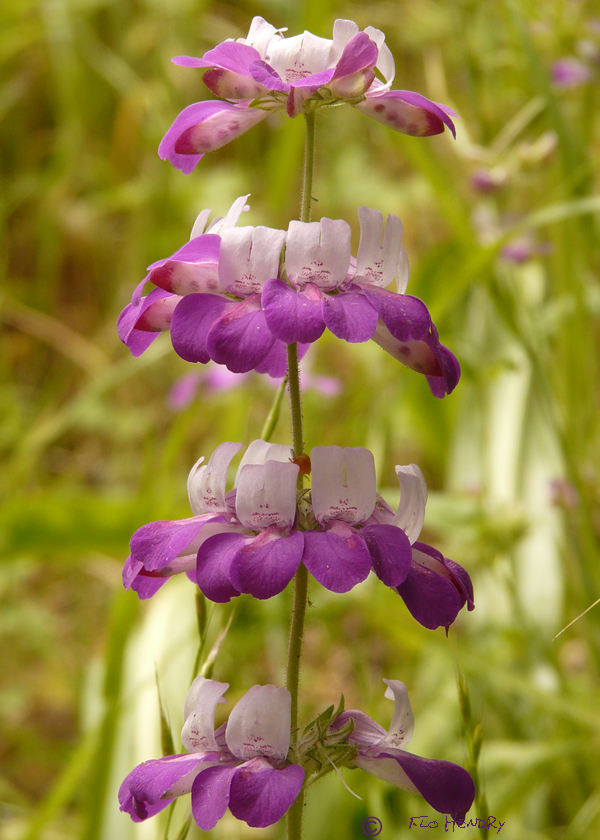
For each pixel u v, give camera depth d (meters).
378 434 0.53
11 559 0.51
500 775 0.47
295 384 0.34
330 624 0.52
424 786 0.34
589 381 0.56
